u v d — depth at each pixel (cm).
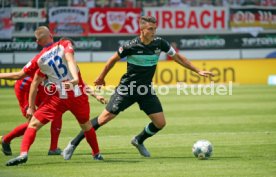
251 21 7594
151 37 2300
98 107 4794
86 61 7250
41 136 3162
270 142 2853
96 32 7262
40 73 2173
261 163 2259
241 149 2638
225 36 7538
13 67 6731
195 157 2431
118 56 2345
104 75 2391
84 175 2020
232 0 7762
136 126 3572
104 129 3441
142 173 2059
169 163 2273
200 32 7488
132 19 7338
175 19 7450
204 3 7781
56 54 2147
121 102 2375
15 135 2455
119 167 2183
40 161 2336
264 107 4581
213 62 7119
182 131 3319
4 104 4862
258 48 7600
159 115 2400
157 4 7688
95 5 7569
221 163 2262
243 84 7131
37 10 7144
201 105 4812
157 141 2942
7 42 7119
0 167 2178
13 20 7112
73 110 2234
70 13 7181
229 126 3516
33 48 7156
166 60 7206
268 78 7238
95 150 2355
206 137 3055
